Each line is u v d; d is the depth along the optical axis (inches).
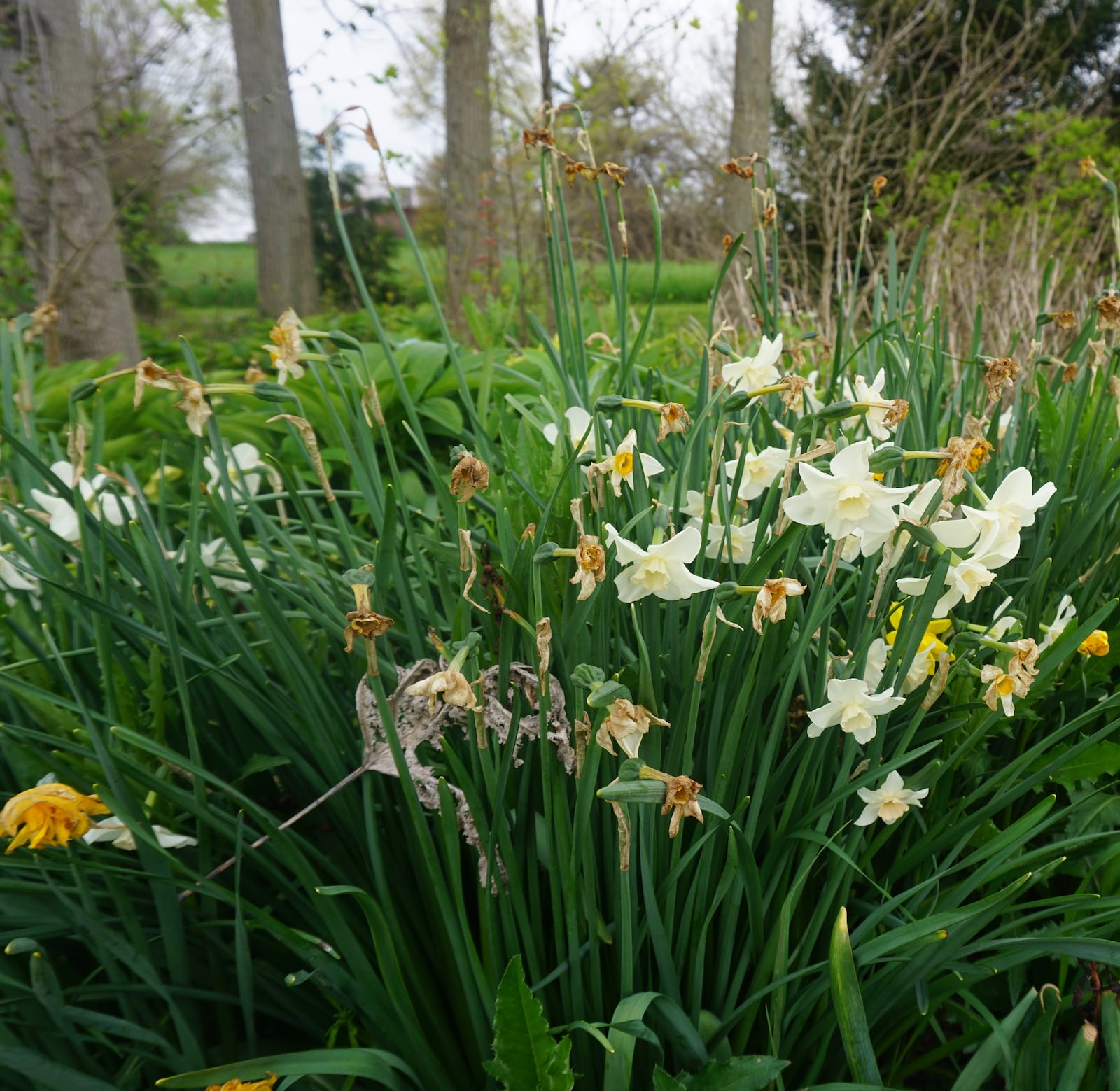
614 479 26.0
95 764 28.4
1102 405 33.6
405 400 31.2
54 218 113.8
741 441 31.8
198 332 192.2
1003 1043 26.0
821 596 24.7
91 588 29.6
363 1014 27.6
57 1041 26.0
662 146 206.8
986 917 26.0
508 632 24.9
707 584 23.6
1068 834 31.8
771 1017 26.5
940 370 37.1
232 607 36.4
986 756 30.9
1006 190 165.3
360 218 297.6
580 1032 26.7
